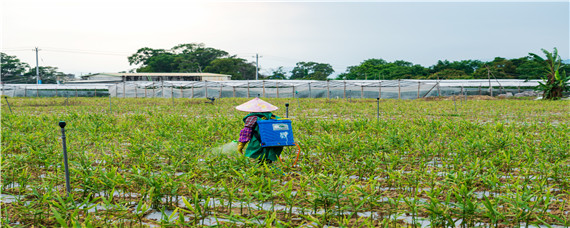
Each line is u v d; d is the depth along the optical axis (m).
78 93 55.47
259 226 3.97
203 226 4.22
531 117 17.81
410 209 4.67
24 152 8.20
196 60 107.00
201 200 4.90
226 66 95.56
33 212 4.48
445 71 80.00
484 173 5.75
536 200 4.62
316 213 4.59
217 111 21.42
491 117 17.84
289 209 4.81
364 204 4.84
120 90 54.12
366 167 6.21
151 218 4.61
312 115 19.56
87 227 3.61
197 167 6.21
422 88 44.56
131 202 5.06
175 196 5.24
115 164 6.94
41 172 6.56
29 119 14.50
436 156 7.80
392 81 45.84
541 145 7.83
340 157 7.40
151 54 116.06
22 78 104.50
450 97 40.06
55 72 110.69
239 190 5.46
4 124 12.22
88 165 5.77
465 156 6.78
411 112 20.61
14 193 5.49
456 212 4.21
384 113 19.83
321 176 5.28
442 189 5.16
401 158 7.46
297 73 118.19
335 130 11.75
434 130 10.72
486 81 47.56
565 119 16.95
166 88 51.53
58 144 8.55
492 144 7.72
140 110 22.41
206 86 50.06
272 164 6.80
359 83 49.44
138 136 9.50
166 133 9.78
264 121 6.41
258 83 49.72
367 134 9.74
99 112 21.34
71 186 5.32
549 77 37.00
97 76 80.19
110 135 9.81
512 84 46.38
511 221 4.36
